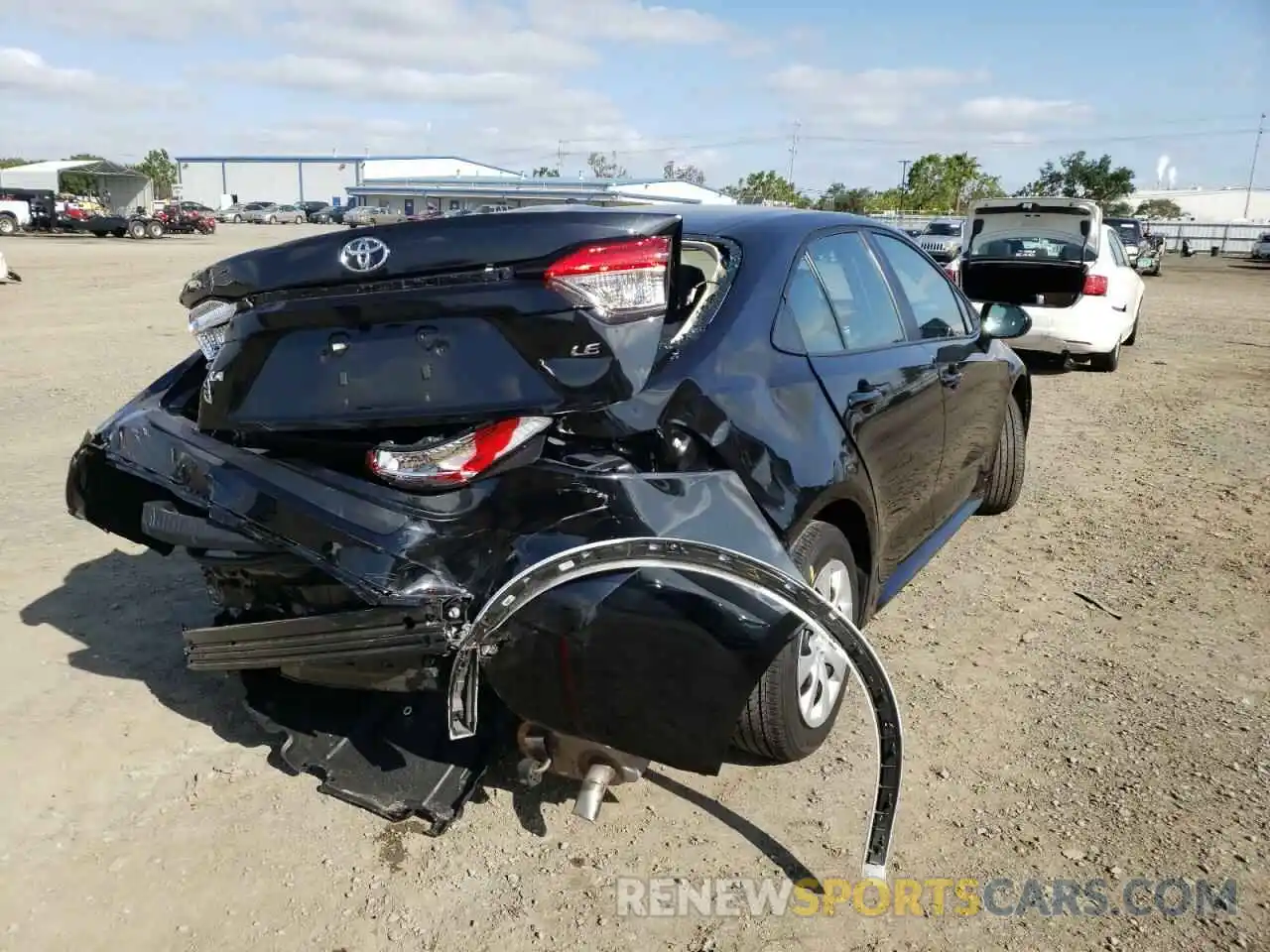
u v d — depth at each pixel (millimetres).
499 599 2342
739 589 2447
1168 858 2750
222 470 2783
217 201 97938
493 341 2457
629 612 2367
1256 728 3402
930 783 3092
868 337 3613
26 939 2477
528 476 2430
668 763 2482
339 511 2518
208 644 2756
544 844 2836
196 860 2766
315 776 3121
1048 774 3137
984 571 4863
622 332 2422
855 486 3154
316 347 2643
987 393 4730
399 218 3064
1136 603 4469
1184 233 59562
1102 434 7879
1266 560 4996
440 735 2889
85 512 3400
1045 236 10594
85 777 3119
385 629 2428
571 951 2443
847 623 2461
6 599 4371
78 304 16250
